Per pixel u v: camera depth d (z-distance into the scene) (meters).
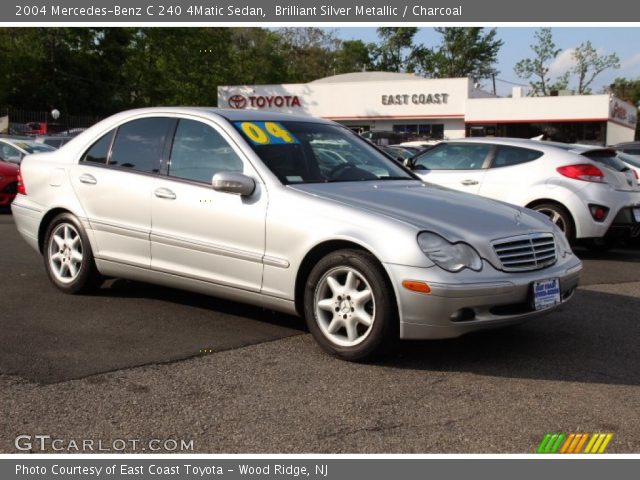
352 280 4.42
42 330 5.01
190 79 53.28
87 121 36.78
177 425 3.51
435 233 4.27
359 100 46.62
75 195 5.85
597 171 8.70
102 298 5.94
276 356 4.57
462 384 4.14
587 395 4.00
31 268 7.18
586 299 6.52
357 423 3.56
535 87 70.62
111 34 51.91
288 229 4.64
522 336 5.18
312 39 79.62
